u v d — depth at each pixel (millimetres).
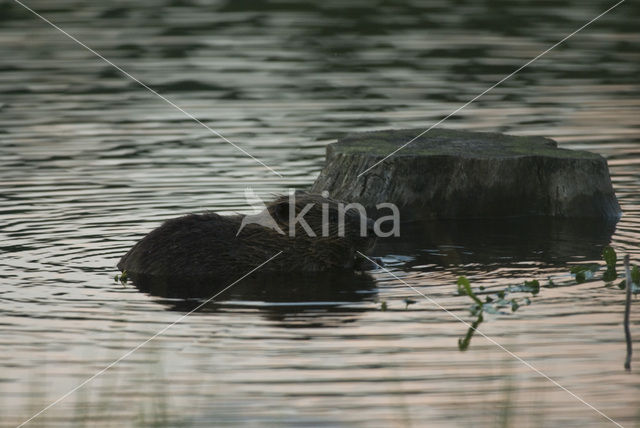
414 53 61750
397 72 57094
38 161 41500
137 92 54031
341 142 38281
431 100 50938
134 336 22797
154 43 64938
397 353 21594
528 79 56156
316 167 40219
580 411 18859
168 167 40656
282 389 19828
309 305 25078
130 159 41875
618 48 63344
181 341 22453
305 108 49750
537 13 73750
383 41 65188
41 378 20531
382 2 79375
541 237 32406
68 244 30703
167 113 49625
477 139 38844
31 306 24891
